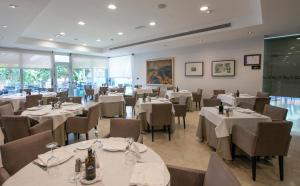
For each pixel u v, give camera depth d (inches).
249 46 262.7
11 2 130.3
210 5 171.3
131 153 64.1
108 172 53.1
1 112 146.9
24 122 113.3
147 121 176.1
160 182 47.0
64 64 399.5
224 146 118.2
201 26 235.6
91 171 49.1
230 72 282.5
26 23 178.7
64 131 141.0
